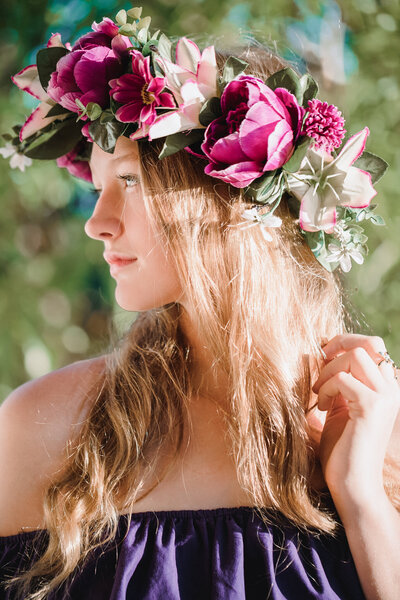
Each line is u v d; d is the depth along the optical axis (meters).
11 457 1.11
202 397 1.17
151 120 1.01
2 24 2.16
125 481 1.08
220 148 1.01
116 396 1.16
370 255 2.10
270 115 1.00
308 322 1.19
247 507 1.06
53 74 1.07
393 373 1.11
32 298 2.31
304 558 1.04
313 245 1.11
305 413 1.16
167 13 2.08
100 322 2.52
